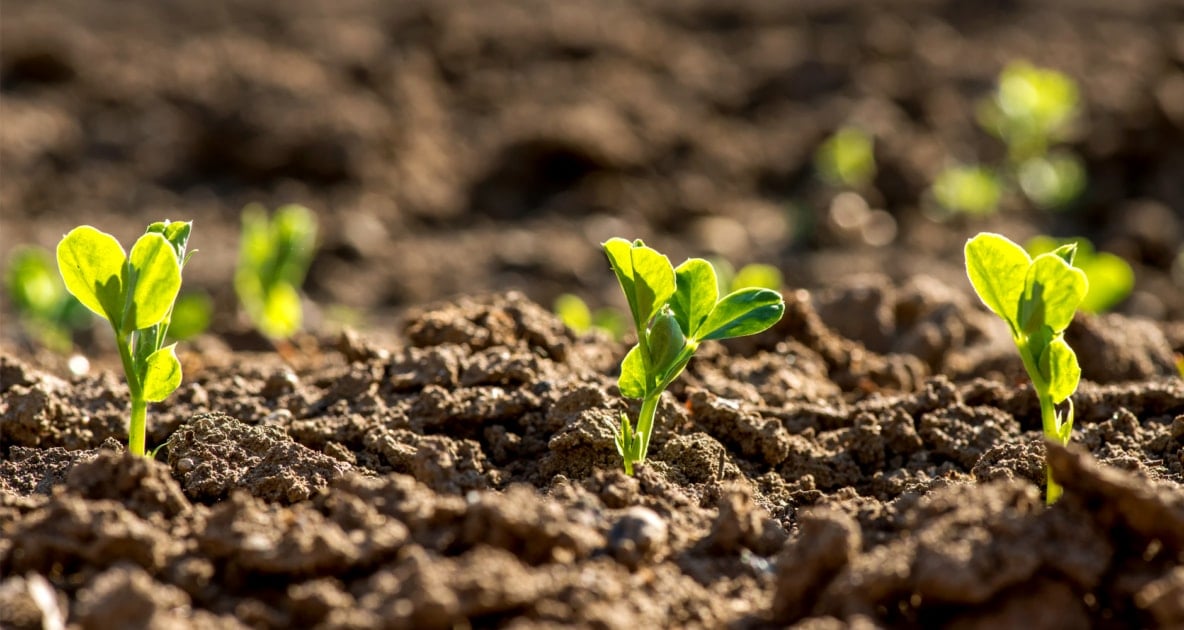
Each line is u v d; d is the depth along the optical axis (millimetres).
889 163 1855
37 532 732
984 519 719
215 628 715
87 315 1143
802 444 829
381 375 859
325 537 725
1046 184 1801
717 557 747
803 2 2588
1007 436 830
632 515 744
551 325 911
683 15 2559
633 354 775
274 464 789
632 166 1923
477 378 850
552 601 717
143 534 729
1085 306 1070
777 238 1781
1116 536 725
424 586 708
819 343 933
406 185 1871
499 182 1915
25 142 1919
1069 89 1788
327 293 1575
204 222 1781
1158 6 2607
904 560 715
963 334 989
